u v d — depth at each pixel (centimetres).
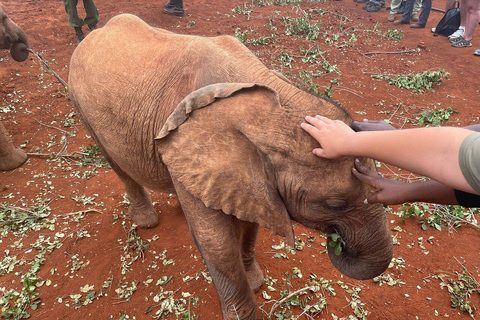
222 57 294
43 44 1055
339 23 1218
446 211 521
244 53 300
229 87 263
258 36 1079
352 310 400
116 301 416
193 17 1202
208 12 1252
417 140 161
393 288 424
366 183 244
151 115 330
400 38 1126
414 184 220
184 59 319
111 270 451
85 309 408
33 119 748
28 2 1384
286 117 249
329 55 990
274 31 1120
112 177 604
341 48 1038
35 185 588
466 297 414
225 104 262
